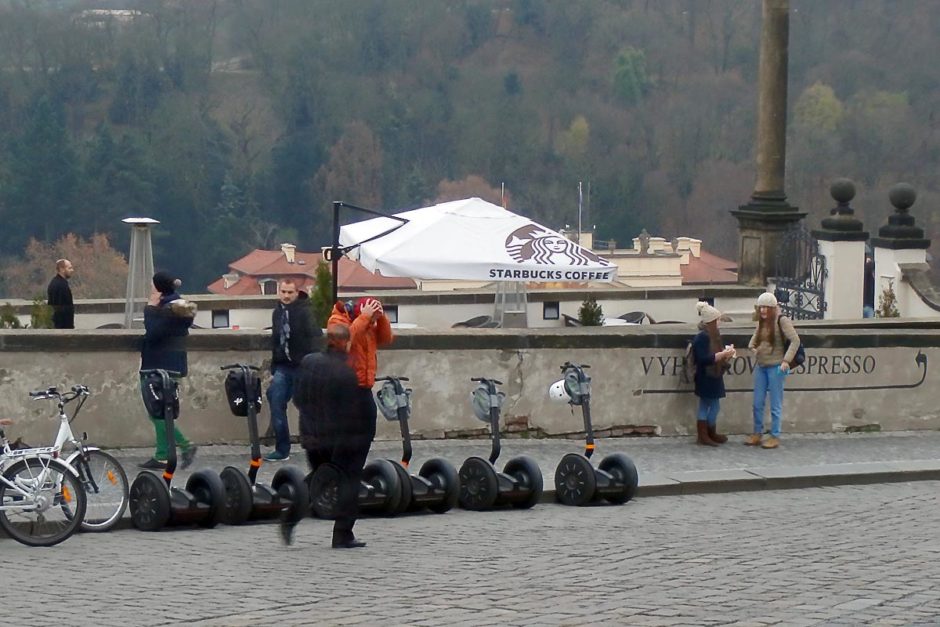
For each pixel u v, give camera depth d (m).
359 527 13.05
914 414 19.36
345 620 8.58
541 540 12.06
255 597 9.47
